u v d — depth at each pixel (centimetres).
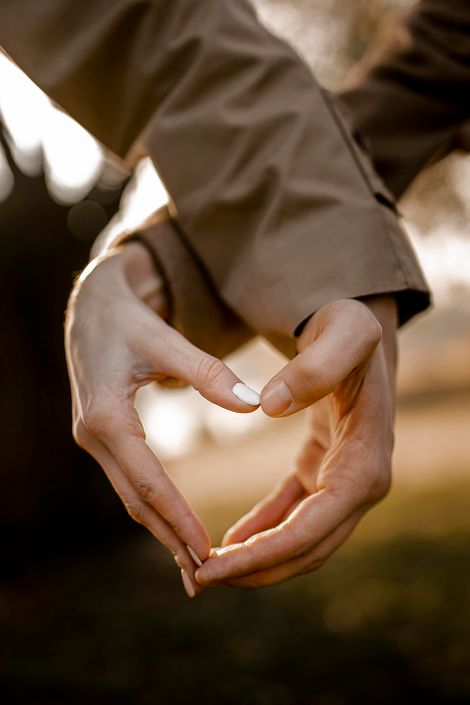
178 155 62
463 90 77
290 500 64
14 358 328
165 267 62
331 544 54
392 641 211
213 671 200
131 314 56
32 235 325
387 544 334
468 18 76
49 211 325
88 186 329
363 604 250
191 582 53
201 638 228
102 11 62
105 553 334
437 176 254
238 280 61
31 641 235
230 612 253
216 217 61
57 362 337
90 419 53
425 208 269
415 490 479
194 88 62
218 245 61
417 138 77
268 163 59
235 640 223
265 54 62
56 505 329
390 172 77
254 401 51
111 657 217
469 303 282
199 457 1141
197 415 1401
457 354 1304
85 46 62
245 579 54
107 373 54
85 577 305
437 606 238
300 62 63
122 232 64
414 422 967
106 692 190
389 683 187
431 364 1313
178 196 62
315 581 286
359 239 58
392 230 59
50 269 329
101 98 64
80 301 58
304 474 63
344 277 57
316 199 58
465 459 593
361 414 54
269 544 52
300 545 52
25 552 319
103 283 58
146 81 63
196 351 53
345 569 300
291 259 58
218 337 65
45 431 330
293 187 59
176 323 63
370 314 52
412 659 199
